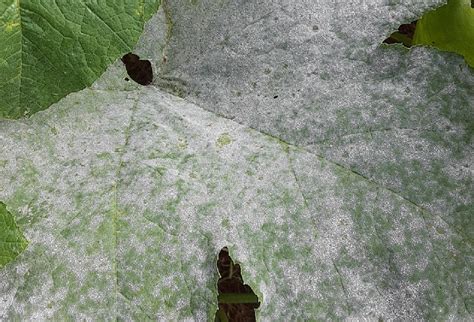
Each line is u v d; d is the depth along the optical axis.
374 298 0.34
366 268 0.35
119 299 0.35
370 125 0.36
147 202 0.36
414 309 0.34
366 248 0.35
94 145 0.38
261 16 0.38
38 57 0.35
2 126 0.38
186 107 0.39
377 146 0.36
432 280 0.34
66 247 0.35
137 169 0.37
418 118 0.36
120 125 0.38
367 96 0.36
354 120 0.36
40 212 0.36
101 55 0.35
